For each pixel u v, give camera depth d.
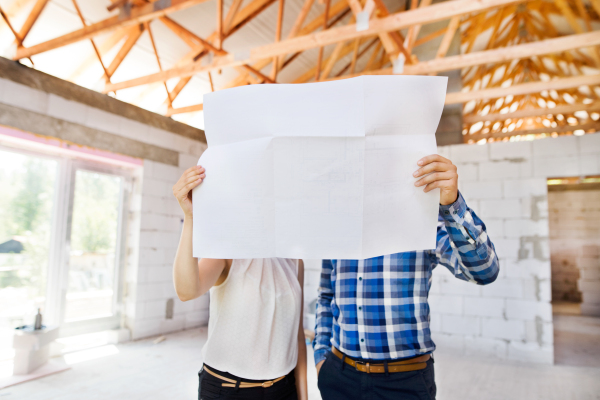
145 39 4.43
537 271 3.88
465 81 7.90
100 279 4.25
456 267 0.89
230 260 0.98
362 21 3.24
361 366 0.96
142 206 4.55
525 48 3.74
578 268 8.36
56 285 3.85
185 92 5.43
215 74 5.44
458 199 0.71
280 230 0.65
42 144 3.63
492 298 4.02
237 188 0.67
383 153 0.64
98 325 4.19
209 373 0.94
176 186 0.72
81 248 4.10
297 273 1.09
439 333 4.19
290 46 3.55
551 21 6.61
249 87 0.65
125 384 2.96
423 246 0.66
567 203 8.58
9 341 3.49
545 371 3.50
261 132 0.65
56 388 2.84
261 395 0.91
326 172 0.64
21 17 3.57
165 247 4.81
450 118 5.98
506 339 3.92
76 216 4.06
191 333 4.75
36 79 3.61
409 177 0.65
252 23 4.97
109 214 4.39
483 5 2.85
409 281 0.97
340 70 6.73
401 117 0.64
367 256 0.63
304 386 1.02
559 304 8.21
